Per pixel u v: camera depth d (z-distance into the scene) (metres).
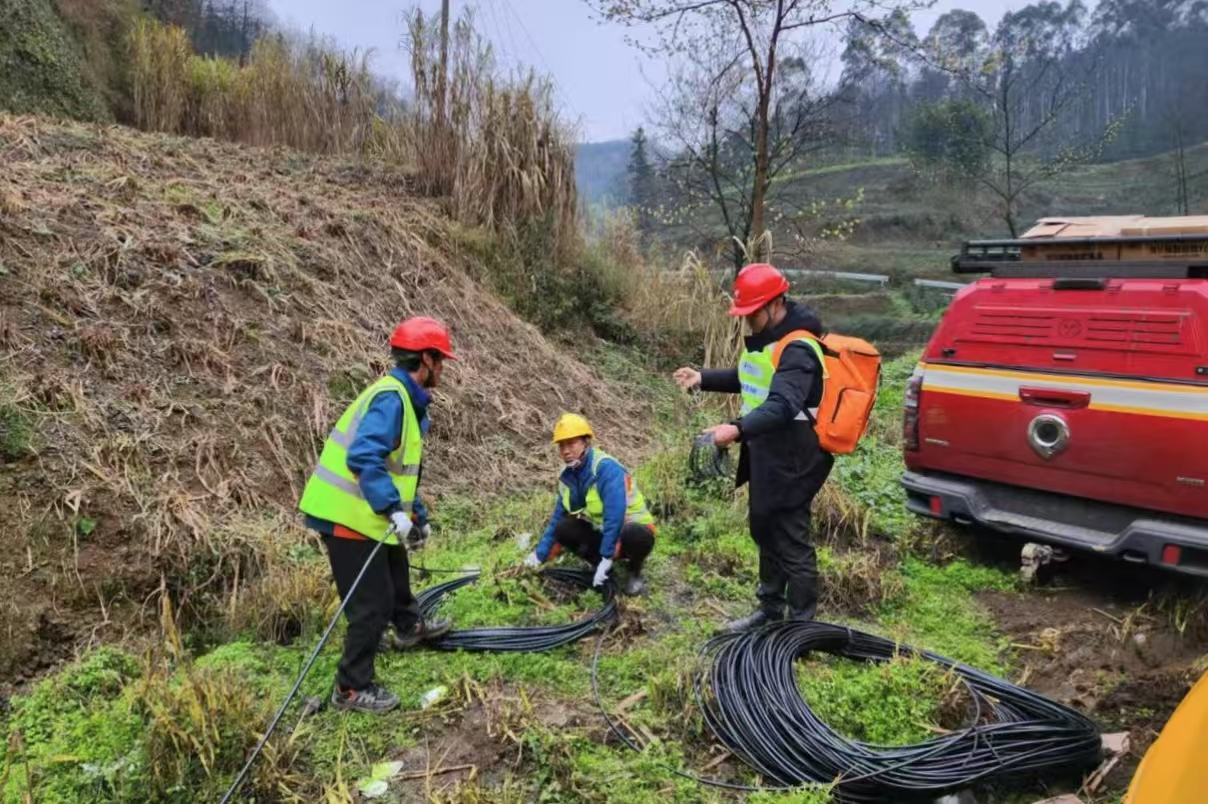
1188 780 1.96
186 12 20.05
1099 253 4.73
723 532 5.64
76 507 4.46
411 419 3.43
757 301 3.99
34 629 4.02
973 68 12.36
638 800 2.96
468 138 10.37
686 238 16.03
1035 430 4.70
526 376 8.48
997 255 5.14
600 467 4.45
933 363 5.19
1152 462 4.29
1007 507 4.97
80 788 2.97
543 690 3.72
